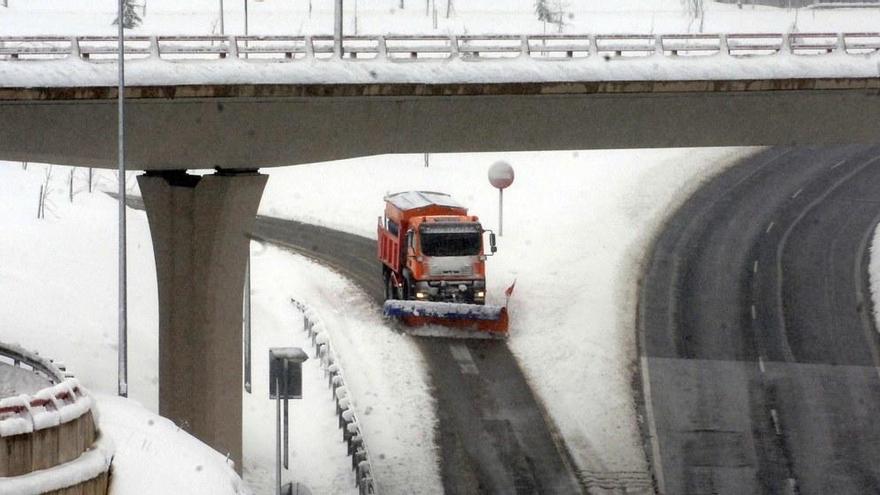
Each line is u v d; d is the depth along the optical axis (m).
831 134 133.12
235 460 121.44
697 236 194.00
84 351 134.75
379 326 160.62
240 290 125.00
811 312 165.62
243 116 119.69
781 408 138.00
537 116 127.12
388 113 123.94
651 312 165.50
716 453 127.31
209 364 123.75
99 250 167.00
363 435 129.88
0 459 62.41
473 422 133.88
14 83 111.88
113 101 115.12
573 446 129.00
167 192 123.44
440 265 158.50
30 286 147.75
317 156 124.94
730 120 130.38
